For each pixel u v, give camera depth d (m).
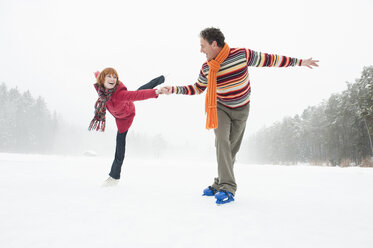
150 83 3.65
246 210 1.84
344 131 32.25
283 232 1.36
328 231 1.38
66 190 2.45
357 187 3.16
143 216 1.60
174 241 1.19
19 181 2.95
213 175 4.62
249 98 2.62
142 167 6.45
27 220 1.46
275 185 3.32
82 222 1.45
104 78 2.85
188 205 1.97
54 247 1.09
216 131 2.43
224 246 1.14
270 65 2.59
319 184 3.46
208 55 2.47
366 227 1.46
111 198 2.12
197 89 2.86
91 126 3.00
